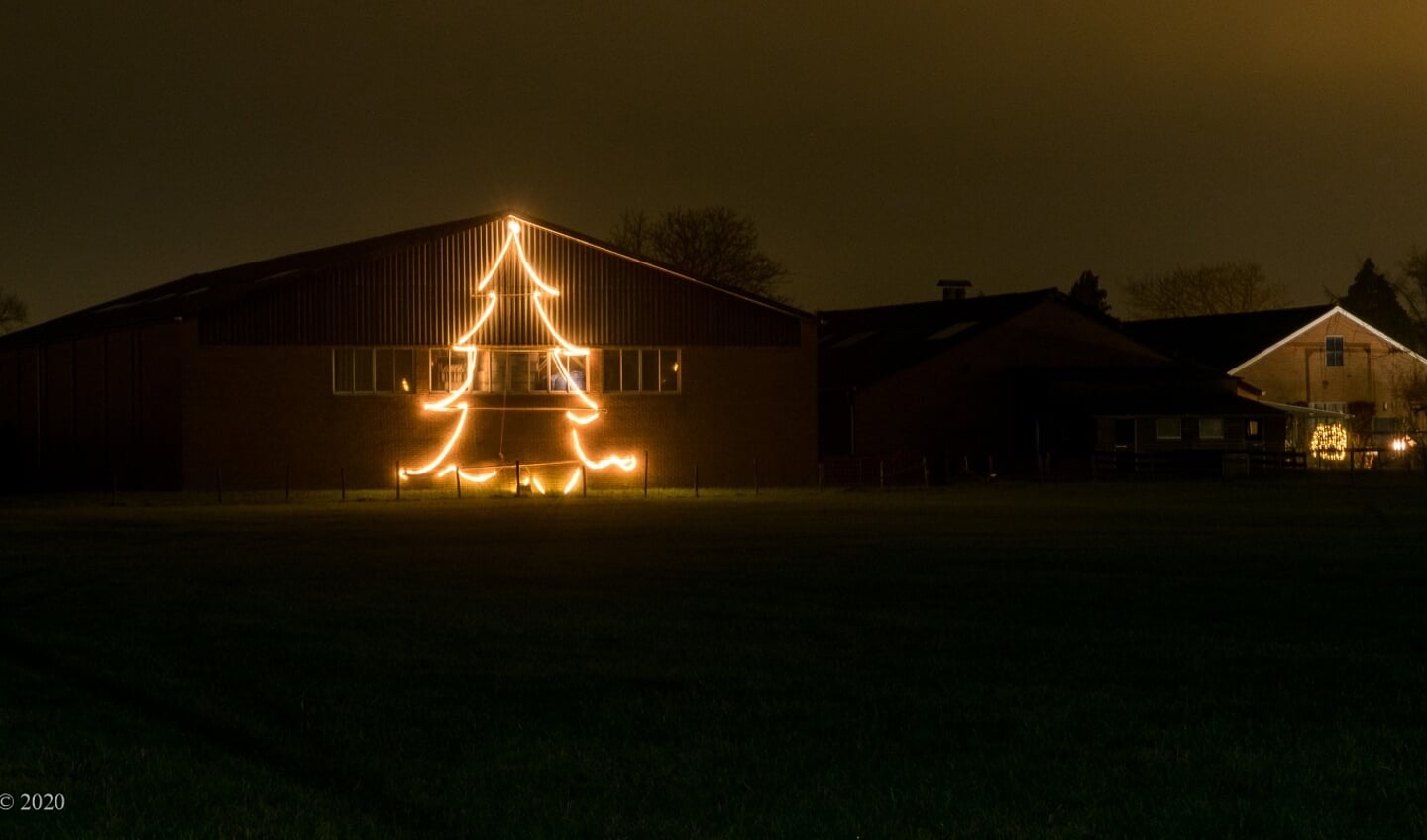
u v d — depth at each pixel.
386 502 43.94
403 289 49.75
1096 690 12.19
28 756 10.07
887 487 52.53
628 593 18.92
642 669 13.23
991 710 11.43
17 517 36.53
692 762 9.84
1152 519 33.56
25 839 8.27
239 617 16.78
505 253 50.81
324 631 15.62
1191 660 13.64
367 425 49.25
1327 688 12.26
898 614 16.80
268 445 48.19
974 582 20.02
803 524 32.38
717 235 106.12
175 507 41.44
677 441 52.47
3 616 16.97
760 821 8.52
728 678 12.79
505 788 9.23
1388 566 22.25
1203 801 8.87
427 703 11.75
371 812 8.76
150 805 8.89
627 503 42.72
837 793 9.09
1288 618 16.44
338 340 48.94
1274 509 37.44
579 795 9.09
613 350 51.94
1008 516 35.00
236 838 8.27
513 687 12.38
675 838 8.23
